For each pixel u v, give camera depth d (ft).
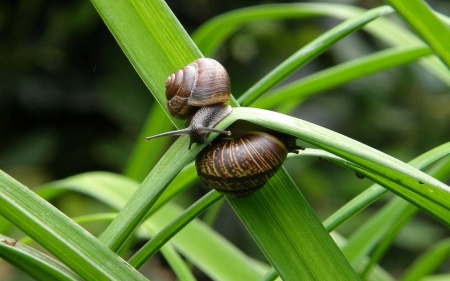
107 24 0.81
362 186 2.30
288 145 0.82
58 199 2.16
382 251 0.97
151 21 0.81
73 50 2.43
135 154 1.20
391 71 2.40
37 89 2.34
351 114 2.43
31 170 2.27
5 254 0.68
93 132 2.43
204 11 2.54
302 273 0.75
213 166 0.79
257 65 2.45
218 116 0.82
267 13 1.12
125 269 0.71
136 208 0.72
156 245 0.77
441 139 2.42
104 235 0.72
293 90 1.03
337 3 2.33
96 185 1.04
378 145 2.45
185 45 0.82
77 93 2.36
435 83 2.36
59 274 0.68
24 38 2.41
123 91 2.37
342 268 0.75
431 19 0.72
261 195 0.79
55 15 2.40
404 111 2.45
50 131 2.38
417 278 1.07
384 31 1.20
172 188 0.88
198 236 1.01
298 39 2.44
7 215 0.68
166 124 1.17
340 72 1.02
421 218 2.40
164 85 0.82
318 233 0.76
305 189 2.31
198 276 2.41
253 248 2.30
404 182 0.73
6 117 2.38
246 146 0.79
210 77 0.82
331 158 0.78
